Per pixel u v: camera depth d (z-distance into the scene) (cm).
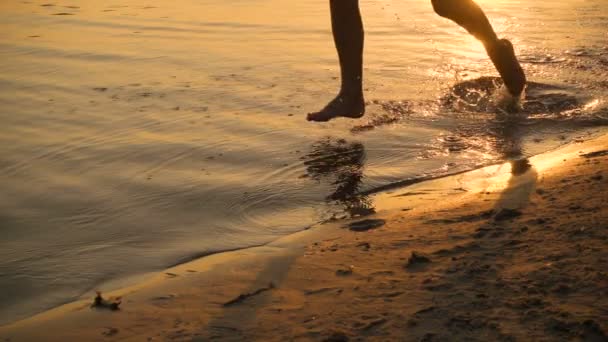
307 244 318
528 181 371
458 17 479
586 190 344
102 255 320
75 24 775
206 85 547
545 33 696
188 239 332
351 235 324
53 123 474
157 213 358
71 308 278
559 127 458
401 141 441
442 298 254
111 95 529
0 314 277
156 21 780
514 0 866
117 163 414
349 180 390
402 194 372
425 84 543
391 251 300
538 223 309
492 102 501
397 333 236
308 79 557
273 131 457
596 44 650
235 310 263
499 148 429
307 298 267
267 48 651
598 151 410
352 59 402
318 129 460
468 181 384
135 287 291
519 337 229
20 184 391
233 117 481
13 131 461
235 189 381
